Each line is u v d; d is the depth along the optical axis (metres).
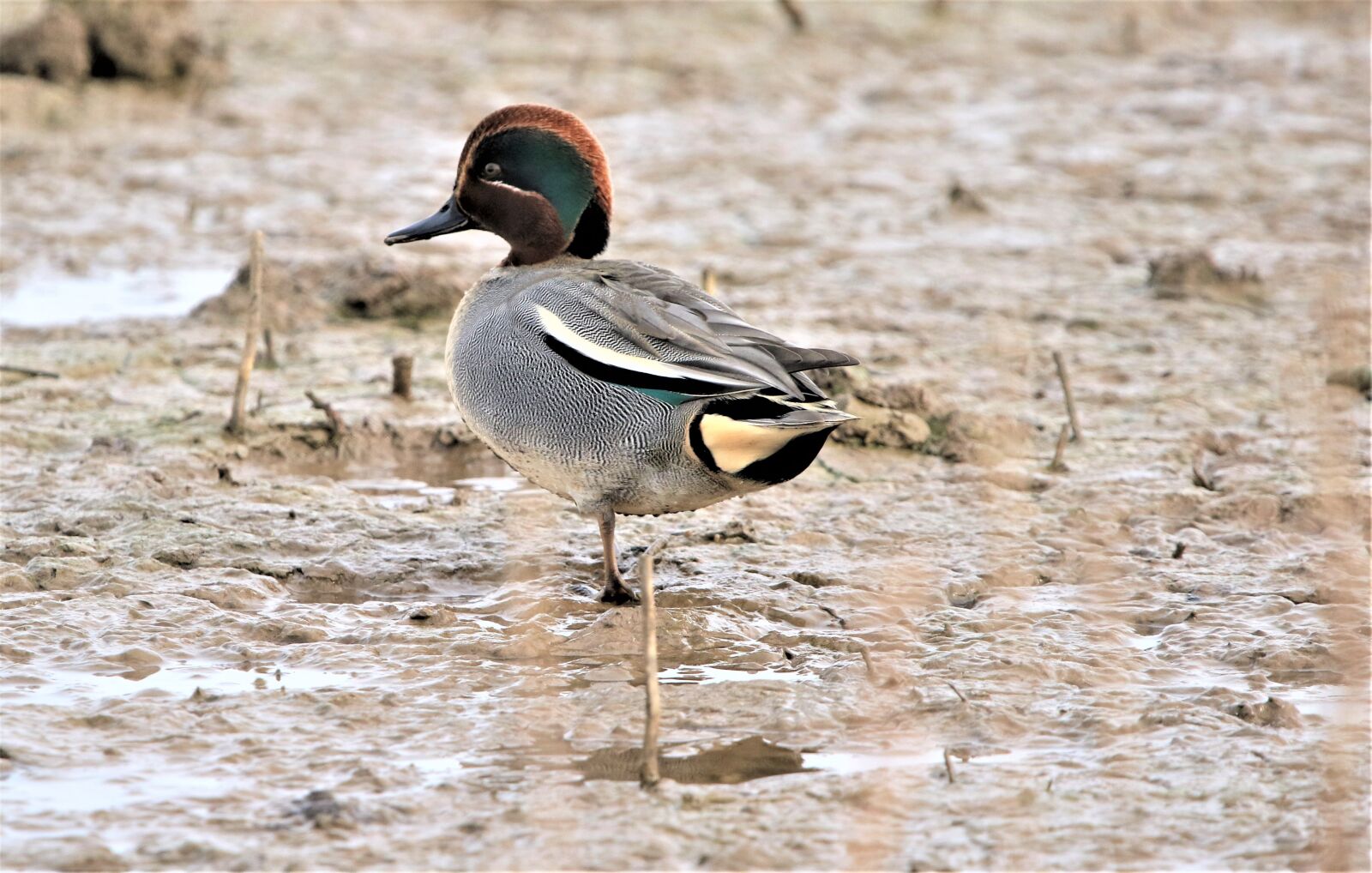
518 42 29.64
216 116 24.67
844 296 17.33
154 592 10.09
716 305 9.70
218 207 20.58
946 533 11.49
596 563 10.98
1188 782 7.85
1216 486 12.42
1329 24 33.44
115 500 11.52
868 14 32.41
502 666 9.23
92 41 25.28
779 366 9.02
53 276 17.72
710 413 9.09
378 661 9.27
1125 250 19.20
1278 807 7.61
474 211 10.80
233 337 15.66
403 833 7.30
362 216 20.27
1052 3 34.00
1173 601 10.26
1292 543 11.28
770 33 30.75
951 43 30.83
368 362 15.09
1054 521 11.69
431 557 10.95
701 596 10.34
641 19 31.25
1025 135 24.75
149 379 14.42
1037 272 18.36
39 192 20.83
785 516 11.81
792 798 7.66
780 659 9.45
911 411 13.50
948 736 8.41
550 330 9.56
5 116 23.73
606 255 18.67
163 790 7.68
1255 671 9.23
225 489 12.03
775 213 20.67
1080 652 9.44
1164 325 16.42
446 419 13.62
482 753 8.15
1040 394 14.52
